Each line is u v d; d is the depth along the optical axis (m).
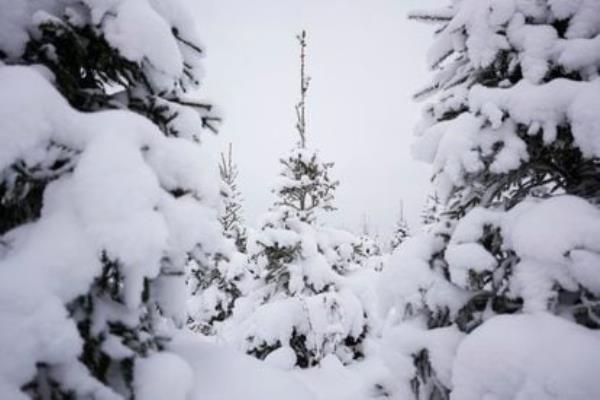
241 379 2.80
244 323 8.80
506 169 3.42
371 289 9.30
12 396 1.58
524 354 2.73
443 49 4.54
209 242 2.58
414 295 3.82
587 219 2.87
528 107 3.28
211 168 2.76
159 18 2.61
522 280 3.08
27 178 2.00
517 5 3.60
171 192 2.65
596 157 3.08
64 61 2.74
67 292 1.87
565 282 2.88
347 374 7.45
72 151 2.26
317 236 9.43
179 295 2.78
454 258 3.47
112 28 2.50
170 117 2.97
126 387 2.15
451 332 3.62
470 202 4.18
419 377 3.73
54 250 1.91
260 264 9.71
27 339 1.66
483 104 3.53
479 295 3.69
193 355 3.06
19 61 2.50
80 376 1.87
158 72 2.88
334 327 8.03
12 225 2.32
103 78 3.02
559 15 3.42
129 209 2.04
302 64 10.26
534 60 3.40
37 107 2.01
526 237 3.05
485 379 2.86
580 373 2.46
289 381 2.97
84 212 2.01
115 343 2.18
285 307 8.23
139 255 1.99
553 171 3.93
